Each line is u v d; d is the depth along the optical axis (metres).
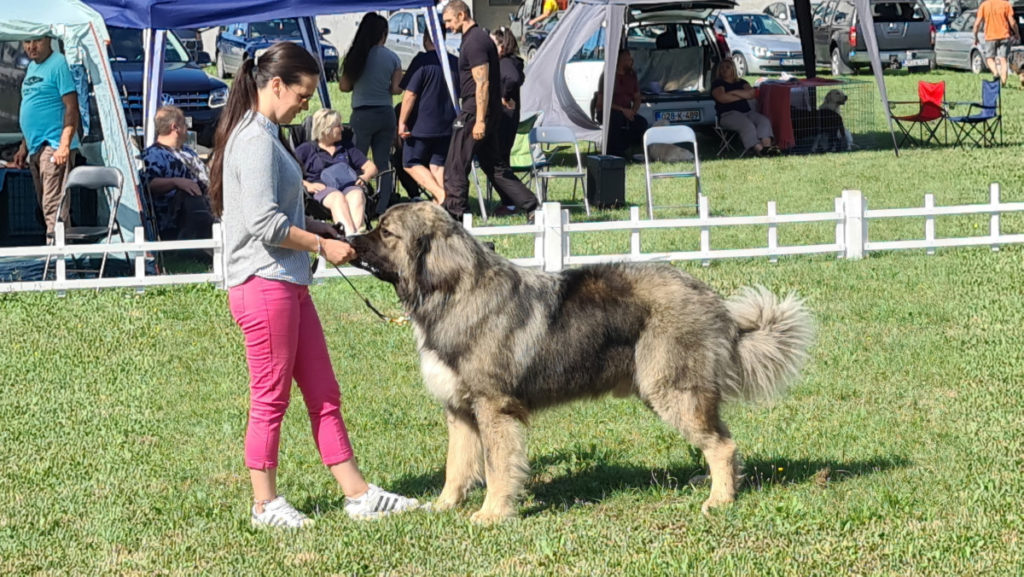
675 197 15.62
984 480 5.78
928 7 31.45
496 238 12.79
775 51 28.94
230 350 8.77
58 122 11.34
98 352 8.70
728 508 5.45
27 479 6.19
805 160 18.41
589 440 6.74
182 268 11.82
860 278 10.77
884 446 6.51
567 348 5.38
